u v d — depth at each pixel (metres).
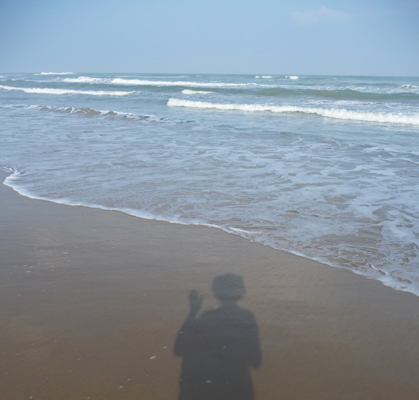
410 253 3.28
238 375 1.93
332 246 3.42
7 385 1.84
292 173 5.99
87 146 8.05
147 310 2.48
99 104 18.34
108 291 2.71
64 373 1.92
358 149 7.94
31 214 4.25
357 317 2.42
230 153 7.46
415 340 2.21
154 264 3.12
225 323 2.36
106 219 4.09
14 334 2.23
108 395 1.79
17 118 12.71
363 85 32.69
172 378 1.90
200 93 24.67
